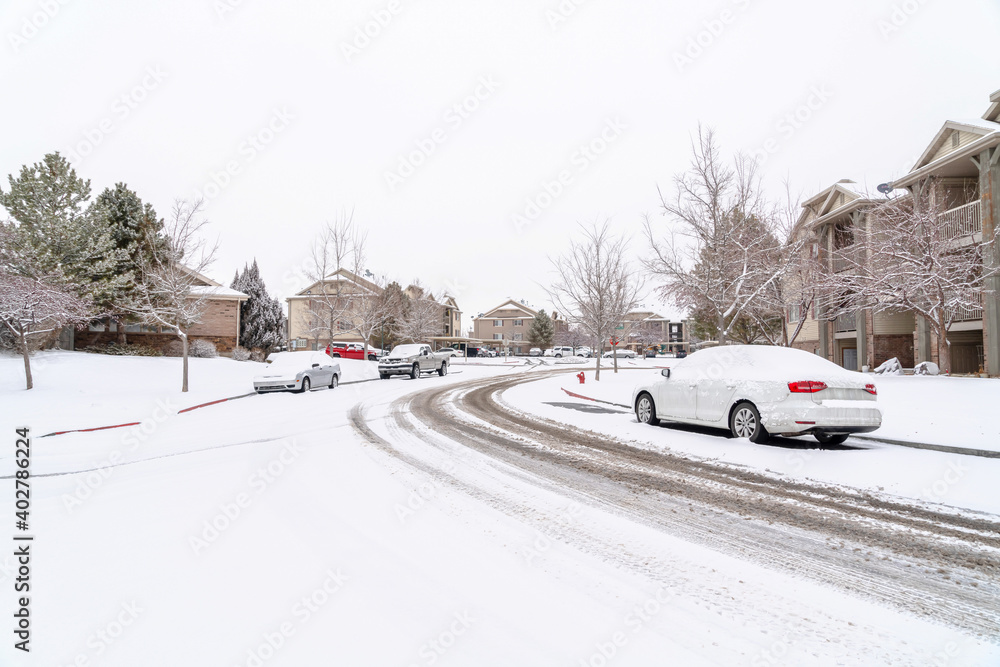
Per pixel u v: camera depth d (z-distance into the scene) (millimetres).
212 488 6180
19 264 18422
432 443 8938
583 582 3637
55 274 18906
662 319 91000
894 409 10477
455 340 68000
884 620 3131
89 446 9297
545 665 2641
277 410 13742
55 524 4922
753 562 3996
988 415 9172
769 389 7879
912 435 8273
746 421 8281
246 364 27016
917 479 6199
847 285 15570
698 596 3432
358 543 4363
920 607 3293
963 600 3391
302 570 3828
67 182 20406
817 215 22578
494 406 14258
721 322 14094
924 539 4480
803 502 5523
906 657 2727
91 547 4309
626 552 4184
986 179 15148
